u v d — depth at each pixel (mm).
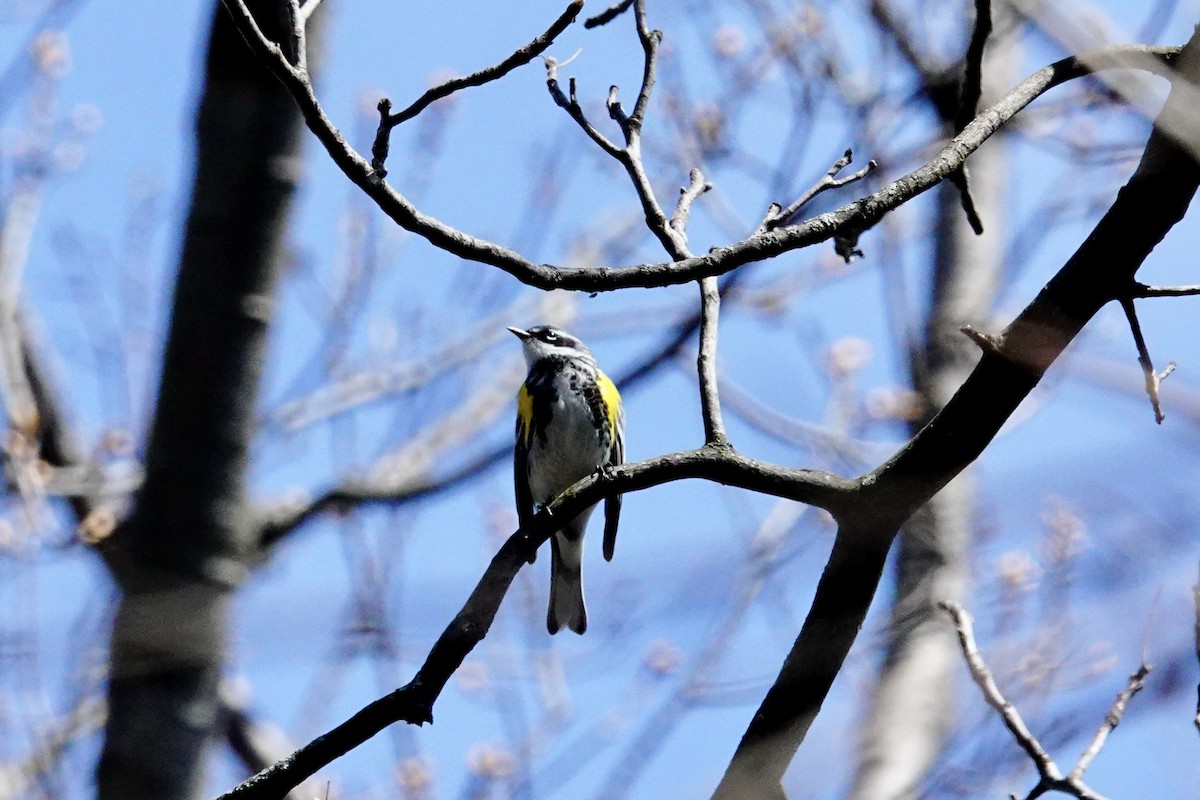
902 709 10297
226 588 10461
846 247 8297
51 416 14656
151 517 10508
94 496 13672
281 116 10680
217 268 10641
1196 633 5445
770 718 6238
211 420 10562
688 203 8031
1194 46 5805
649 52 7938
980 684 7176
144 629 10227
